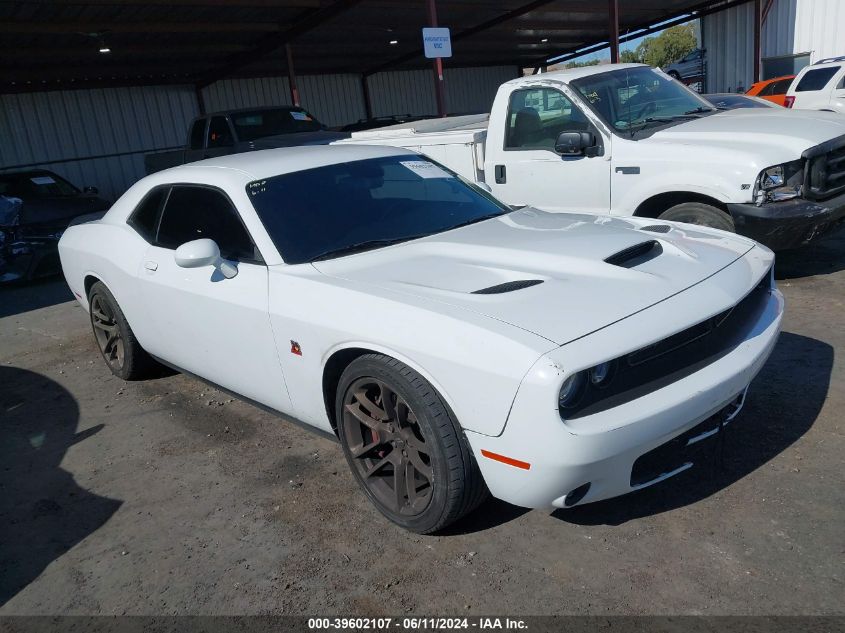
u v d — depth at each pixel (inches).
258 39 703.1
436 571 109.5
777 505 115.3
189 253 134.7
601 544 111.3
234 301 139.6
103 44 599.5
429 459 112.6
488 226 147.9
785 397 150.3
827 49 881.5
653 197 221.1
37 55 590.9
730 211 203.3
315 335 122.8
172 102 830.5
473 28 855.1
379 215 149.3
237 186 148.8
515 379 94.8
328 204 148.3
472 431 102.1
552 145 241.3
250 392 149.0
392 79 1051.3
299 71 930.1
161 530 129.8
